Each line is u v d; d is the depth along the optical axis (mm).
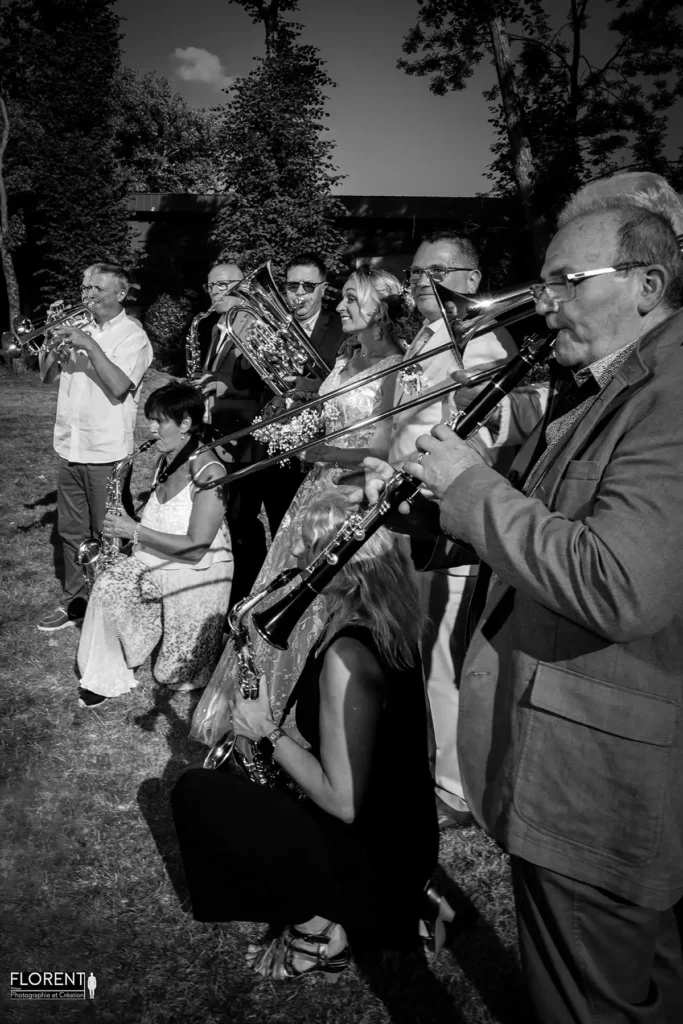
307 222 15336
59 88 16688
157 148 41125
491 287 15297
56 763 3152
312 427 3166
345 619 1901
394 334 3131
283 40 16438
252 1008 2107
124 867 2621
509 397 2289
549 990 1481
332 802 1866
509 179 15594
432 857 1980
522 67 14938
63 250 17109
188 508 3449
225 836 1908
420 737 1938
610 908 1395
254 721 1937
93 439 4129
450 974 2211
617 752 1338
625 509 1242
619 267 1388
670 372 1307
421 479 1484
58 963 2242
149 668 3865
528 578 1301
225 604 3625
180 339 16531
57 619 4348
